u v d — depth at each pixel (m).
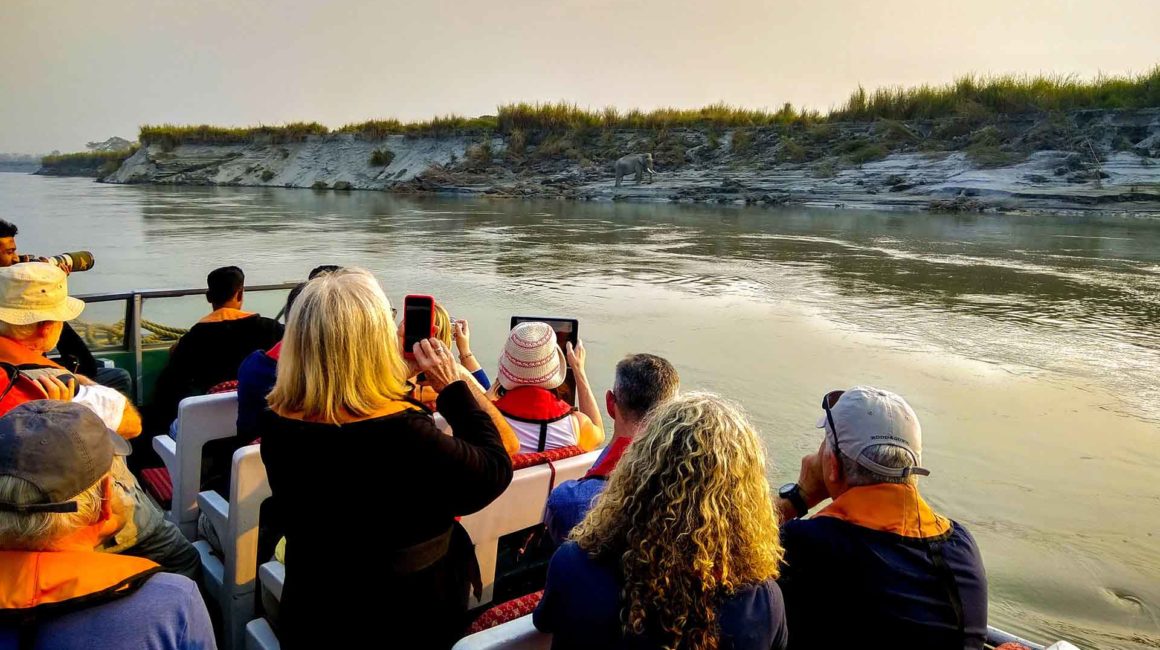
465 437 2.31
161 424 4.64
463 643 2.05
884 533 2.20
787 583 2.30
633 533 1.89
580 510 2.59
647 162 37.22
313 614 2.21
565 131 46.84
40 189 49.28
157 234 19.84
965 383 7.14
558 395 4.05
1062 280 13.08
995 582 3.95
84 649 1.66
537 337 3.24
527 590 3.25
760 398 6.65
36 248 16.66
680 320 9.77
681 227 22.34
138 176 59.78
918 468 2.26
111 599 1.71
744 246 17.78
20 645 1.63
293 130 59.66
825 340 8.75
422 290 11.70
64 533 1.71
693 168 38.94
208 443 3.65
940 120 34.84
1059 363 7.88
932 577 2.16
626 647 1.87
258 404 3.19
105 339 5.01
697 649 1.83
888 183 30.75
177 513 3.53
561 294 11.49
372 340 2.08
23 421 1.72
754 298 11.34
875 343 8.66
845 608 2.20
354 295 2.08
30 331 3.16
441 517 2.20
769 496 1.98
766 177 34.47
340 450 2.05
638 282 12.70
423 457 2.09
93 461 1.76
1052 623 3.63
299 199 37.47
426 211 29.05
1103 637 3.53
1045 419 6.24
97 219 24.78
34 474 1.67
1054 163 28.58
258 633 2.77
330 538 2.14
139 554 2.71
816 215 26.25
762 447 2.01
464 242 18.44
